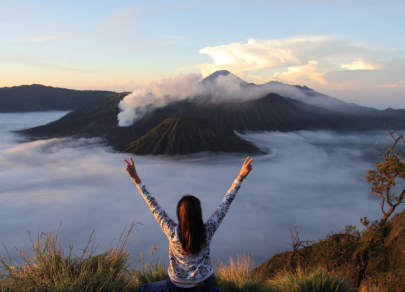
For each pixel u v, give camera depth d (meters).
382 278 13.13
